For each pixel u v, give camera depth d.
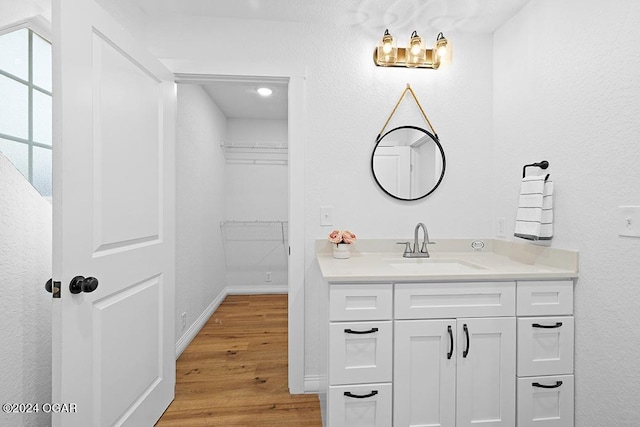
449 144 2.05
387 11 1.87
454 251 2.04
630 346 1.23
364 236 2.02
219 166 3.83
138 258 1.48
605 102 1.31
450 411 1.42
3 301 1.05
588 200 1.39
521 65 1.81
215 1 1.79
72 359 1.09
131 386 1.44
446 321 1.42
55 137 1.04
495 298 1.44
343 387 1.38
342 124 2.00
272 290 4.24
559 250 1.53
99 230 1.22
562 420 1.46
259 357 2.42
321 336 1.78
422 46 1.88
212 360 2.37
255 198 4.22
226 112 3.97
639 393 1.20
